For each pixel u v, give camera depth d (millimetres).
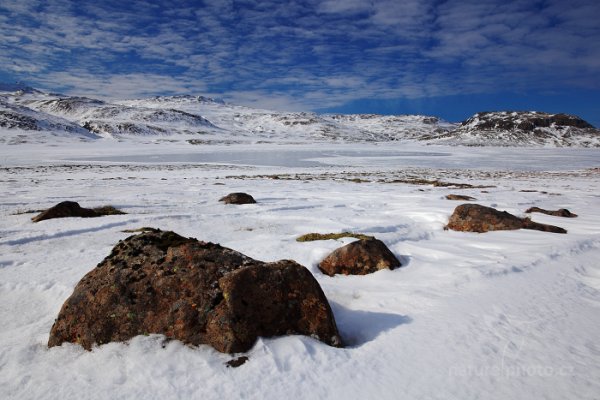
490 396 3660
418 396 3672
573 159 75000
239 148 103938
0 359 4434
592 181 34469
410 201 18031
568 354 4418
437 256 8805
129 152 81750
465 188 25906
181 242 5676
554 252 8453
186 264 5066
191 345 4387
